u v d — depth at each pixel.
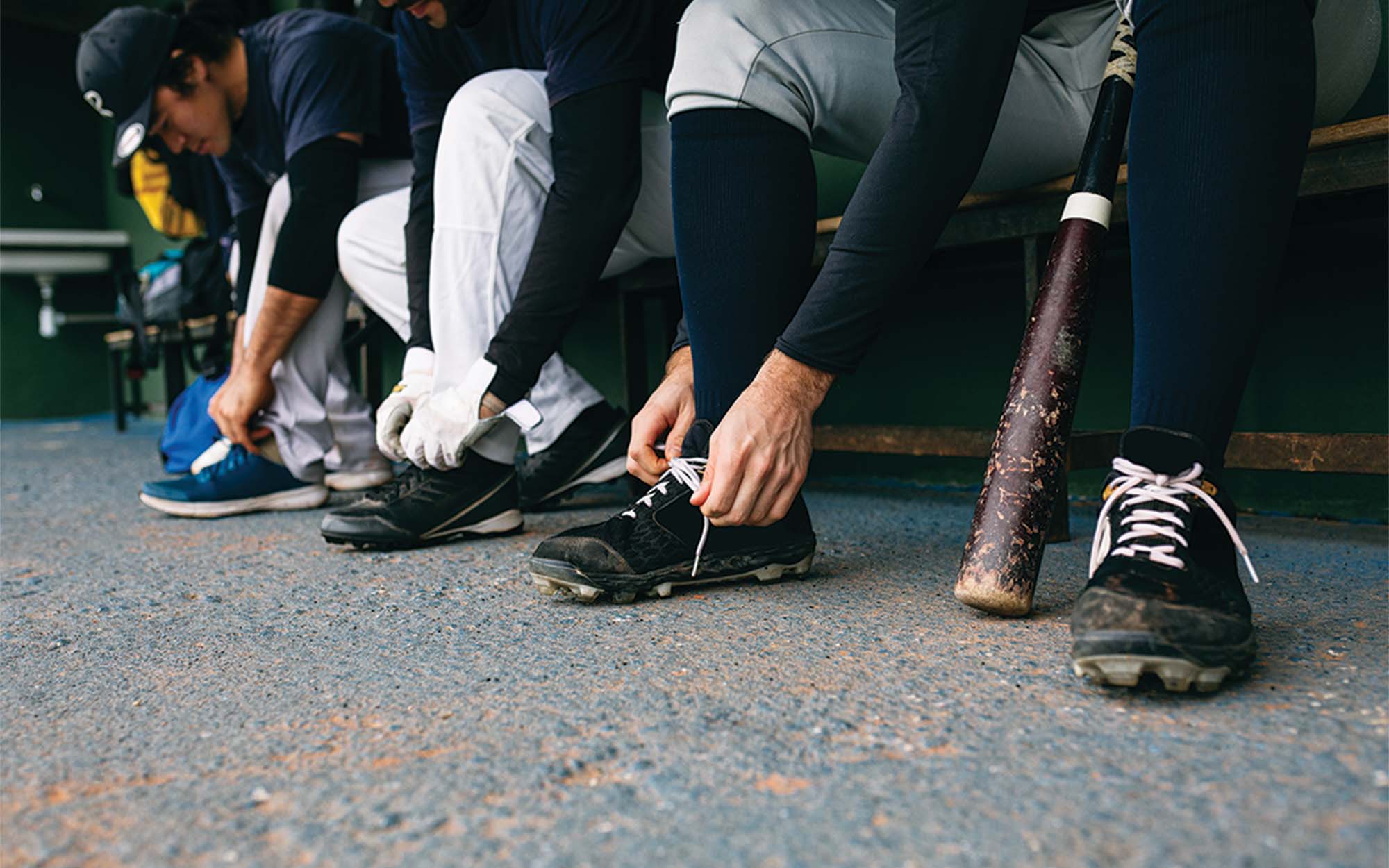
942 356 1.92
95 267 6.17
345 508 1.42
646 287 1.83
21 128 6.17
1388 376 1.40
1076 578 1.08
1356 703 0.65
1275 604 0.94
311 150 1.72
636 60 1.23
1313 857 0.46
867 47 1.05
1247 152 0.70
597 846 0.51
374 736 0.68
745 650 0.84
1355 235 1.42
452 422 1.34
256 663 0.88
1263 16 0.71
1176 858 0.47
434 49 1.50
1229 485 1.59
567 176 1.26
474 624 0.98
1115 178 0.85
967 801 0.54
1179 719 0.64
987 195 1.35
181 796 0.59
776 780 0.58
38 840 0.54
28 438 4.61
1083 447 1.33
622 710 0.71
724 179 0.99
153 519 1.88
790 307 1.01
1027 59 1.14
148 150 2.89
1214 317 0.71
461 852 0.51
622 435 1.75
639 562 1.01
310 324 1.88
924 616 0.93
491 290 1.38
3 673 0.88
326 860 0.51
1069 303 0.84
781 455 0.92
